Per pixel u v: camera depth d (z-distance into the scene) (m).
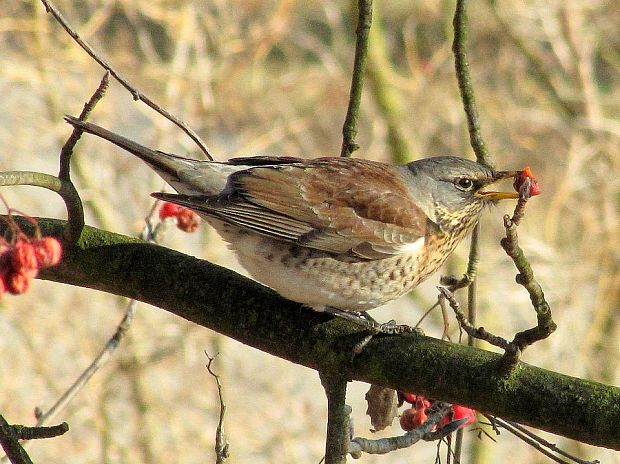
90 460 13.39
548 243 14.48
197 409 13.98
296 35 16.69
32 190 14.66
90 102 5.73
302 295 6.82
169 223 8.04
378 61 15.59
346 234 6.81
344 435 5.65
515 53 15.83
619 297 14.81
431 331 15.32
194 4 14.19
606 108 16.62
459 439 6.45
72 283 6.38
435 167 7.48
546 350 14.34
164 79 14.21
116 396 13.70
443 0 15.62
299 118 15.38
